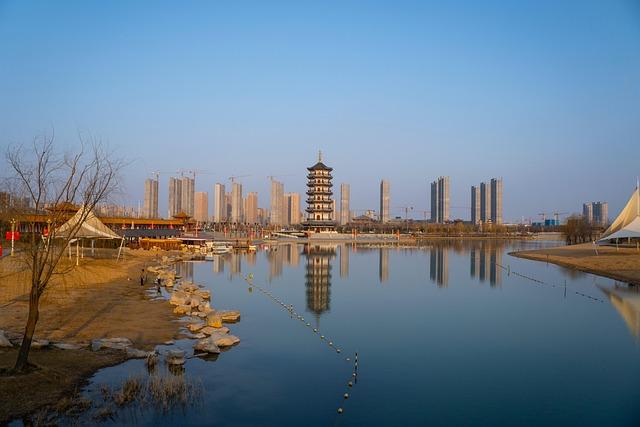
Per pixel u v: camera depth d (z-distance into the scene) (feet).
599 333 132.36
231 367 96.02
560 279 252.62
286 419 74.33
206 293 176.55
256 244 561.02
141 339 108.27
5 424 64.75
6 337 95.61
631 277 243.40
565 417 77.97
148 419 70.90
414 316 153.07
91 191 94.99
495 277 261.65
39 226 106.22
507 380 94.48
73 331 110.42
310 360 103.91
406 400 83.61
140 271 239.09
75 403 72.18
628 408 81.41
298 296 190.60
